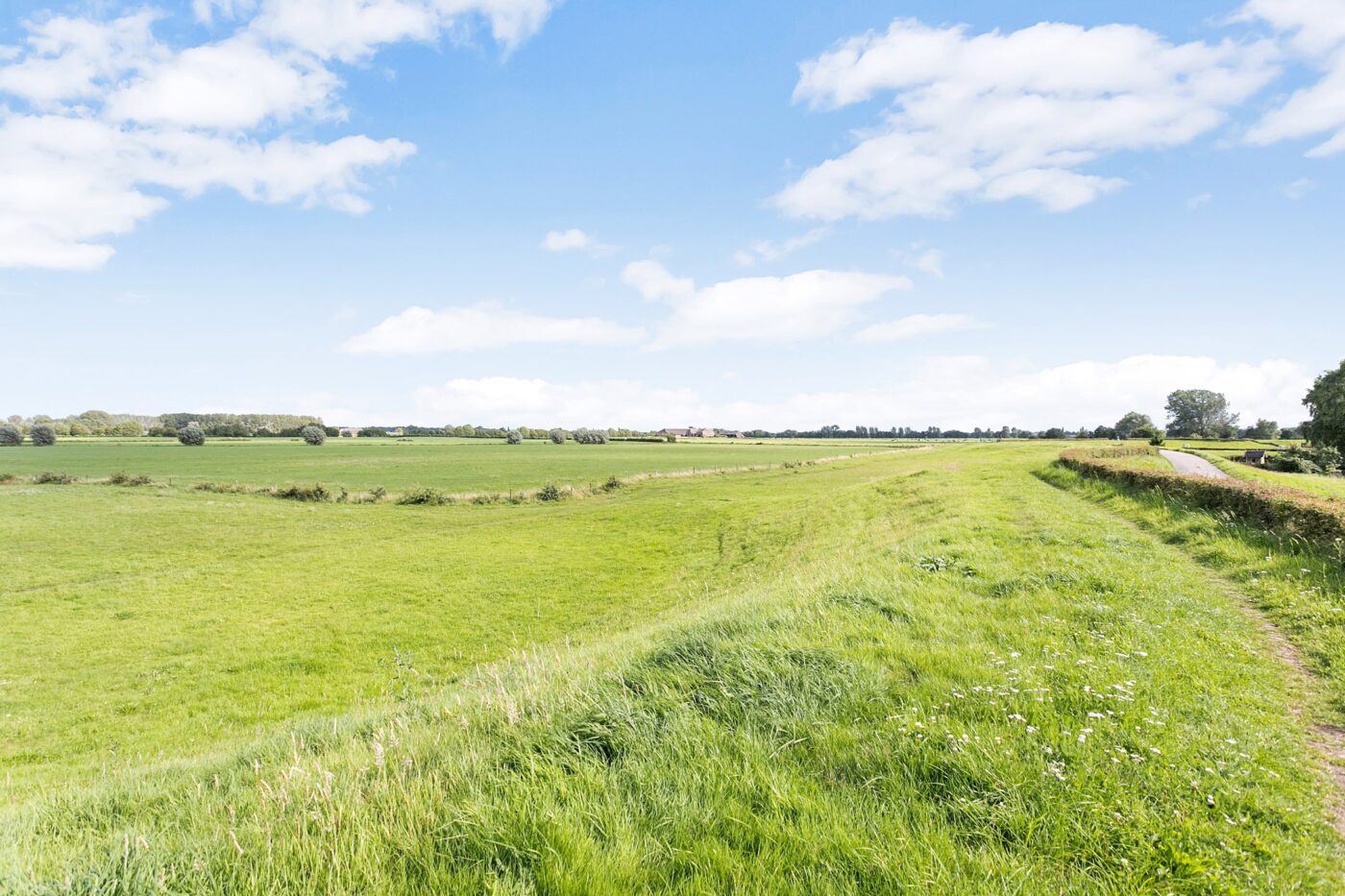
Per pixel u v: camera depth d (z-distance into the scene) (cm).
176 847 403
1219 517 1653
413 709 785
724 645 685
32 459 9256
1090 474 3111
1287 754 525
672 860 356
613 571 3334
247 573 3400
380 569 3491
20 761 1476
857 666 641
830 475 7156
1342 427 7319
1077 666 666
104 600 2922
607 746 496
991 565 1213
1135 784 444
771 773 442
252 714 1736
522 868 344
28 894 340
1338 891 357
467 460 10512
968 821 398
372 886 337
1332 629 843
